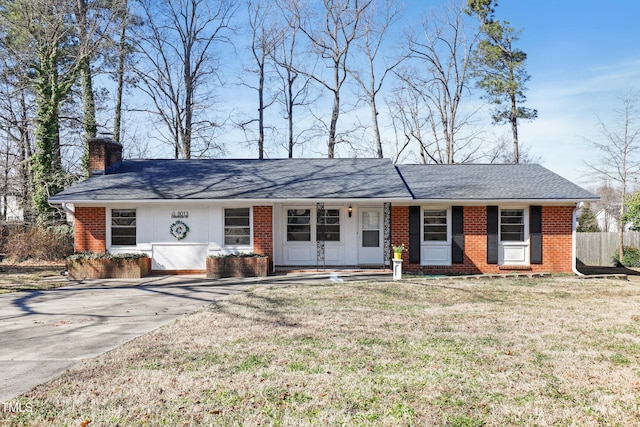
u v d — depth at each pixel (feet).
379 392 15.35
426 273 51.13
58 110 70.85
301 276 48.19
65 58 76.07
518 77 93.09
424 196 50.57
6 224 70.08
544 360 18.85
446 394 15.23
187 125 95.45
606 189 105.60
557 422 13.24
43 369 17.98
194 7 95.09
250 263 48.37
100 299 35.29
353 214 55.01
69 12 68.28
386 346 20.86
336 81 100.22
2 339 22.84
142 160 62.69
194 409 13.96
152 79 90.79
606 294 36.32
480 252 51.52
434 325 25.22
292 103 106.22
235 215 51.01
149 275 49.85
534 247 51.21
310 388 15.67
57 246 66.80
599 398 14.90
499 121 96.48
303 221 55.06
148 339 22.26
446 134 104.73
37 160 69.15
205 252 50.67
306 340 21.93
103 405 14.23
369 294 36.06
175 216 50.70
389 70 103.04
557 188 52.47
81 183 52.54
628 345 21.11
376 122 101.91
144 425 12.91
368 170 58.23
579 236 75.05
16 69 66.95
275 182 53.47
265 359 18.86
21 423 12.98
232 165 60.75
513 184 54.24
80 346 21.43
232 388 15.64
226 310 29.66
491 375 17.02
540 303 32.27
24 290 40.24
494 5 94.84
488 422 13.19
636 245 72.95
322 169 58.90
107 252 49.85
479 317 27.40
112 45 71.26
